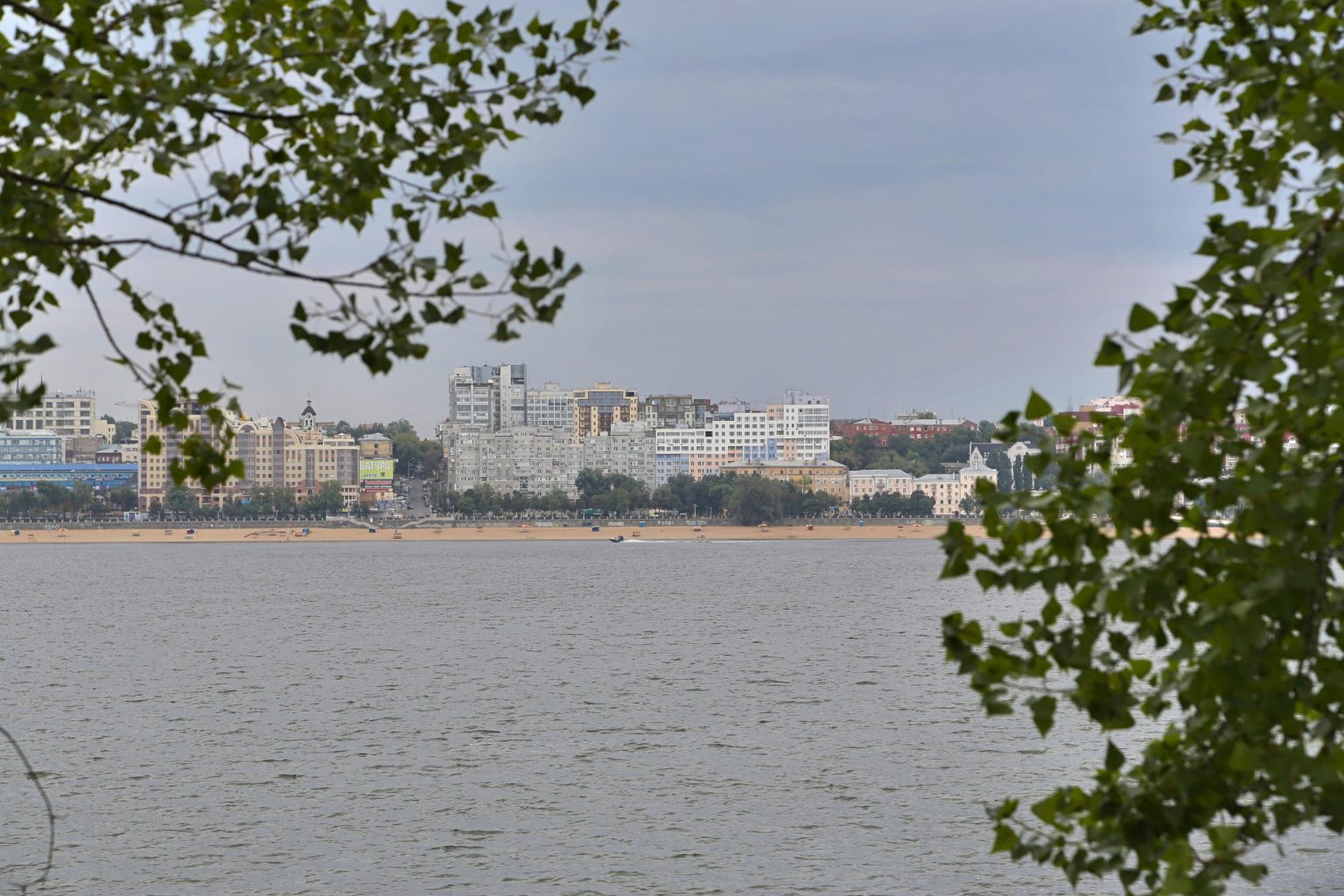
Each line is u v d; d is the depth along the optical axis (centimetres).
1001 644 1557
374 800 8888
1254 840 1515
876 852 7575
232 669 16212
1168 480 1316
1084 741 10400
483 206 1764
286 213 1681
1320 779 1306
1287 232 1356
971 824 8106
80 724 12038
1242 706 1338
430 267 1598
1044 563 1458
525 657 17325
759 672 15488
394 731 11569
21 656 17850
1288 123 1476
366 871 7325
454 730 11581
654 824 8212
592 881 7125
